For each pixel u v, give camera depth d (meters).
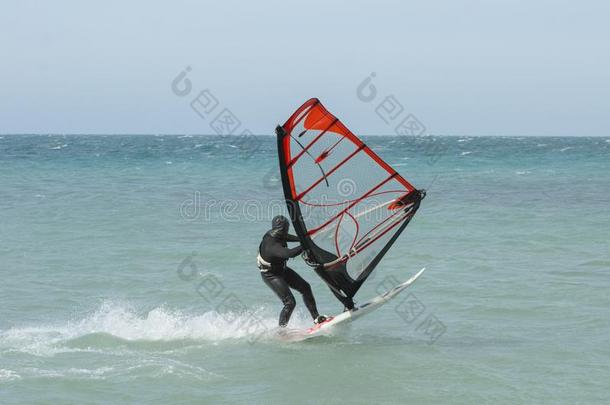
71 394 13.81
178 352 16.80
